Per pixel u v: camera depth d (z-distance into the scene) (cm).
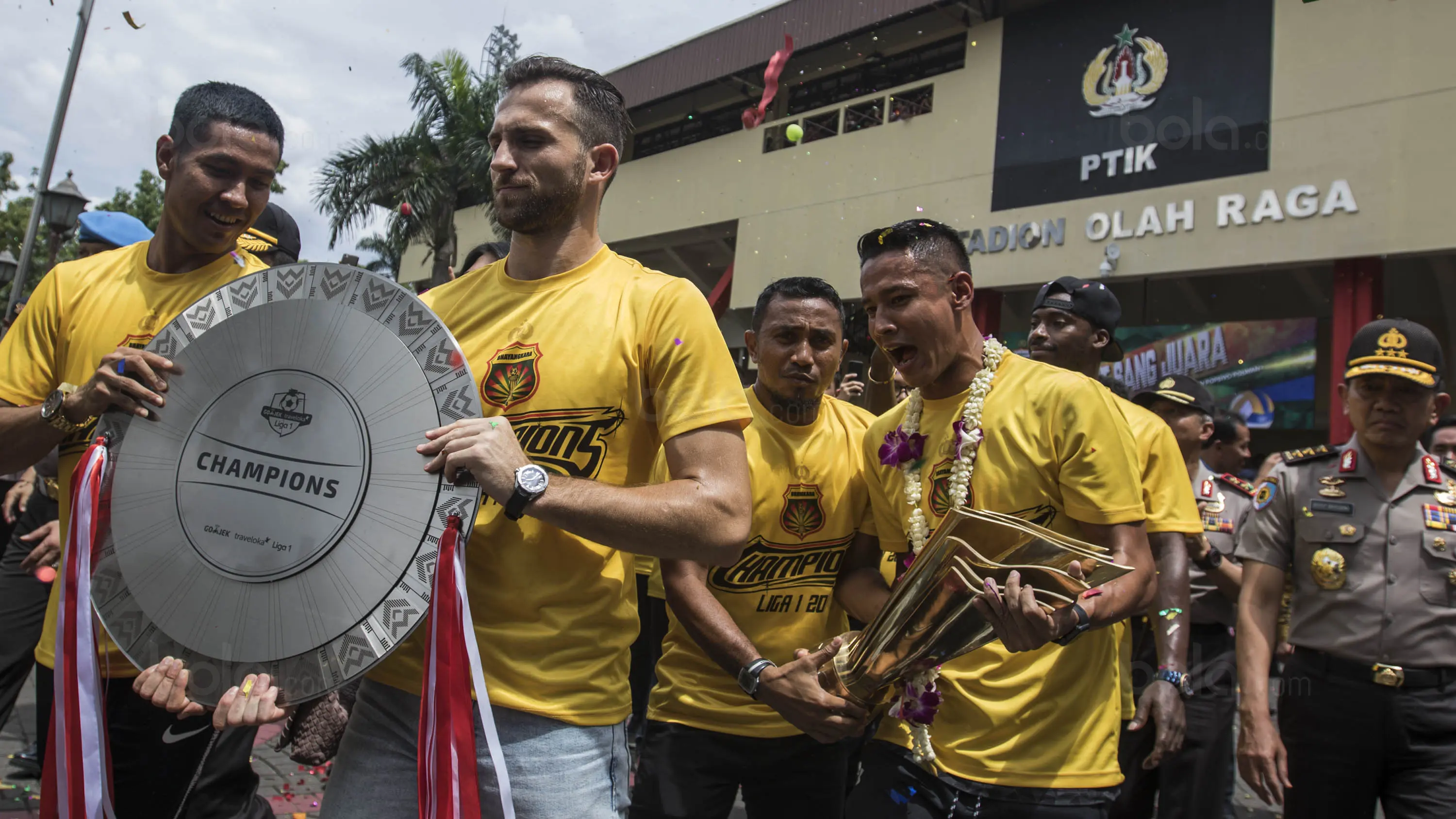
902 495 263
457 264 1683
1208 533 424
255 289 188
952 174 1509
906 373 250
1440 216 1112
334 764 193
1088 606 212
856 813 252
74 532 178
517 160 185
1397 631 295
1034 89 1448
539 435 180
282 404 176
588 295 189
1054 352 363
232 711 162
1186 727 307
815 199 1645
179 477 178
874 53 1705
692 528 171
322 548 168
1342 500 309
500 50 1689
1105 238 1357
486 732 163
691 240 1905
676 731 287
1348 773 299
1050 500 238
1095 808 231
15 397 237
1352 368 309
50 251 967
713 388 182
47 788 178
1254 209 1238
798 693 234
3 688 351
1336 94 1195
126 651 174
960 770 235
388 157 1656
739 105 1938
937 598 201
